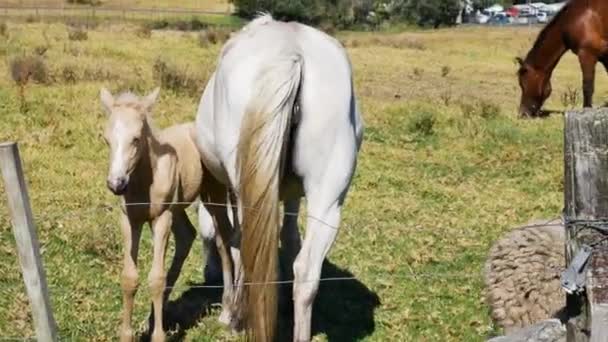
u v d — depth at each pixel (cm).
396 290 752
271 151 521
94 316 665
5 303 682
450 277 776
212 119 606
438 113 1572
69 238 820
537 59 1702
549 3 8519
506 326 556
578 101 2072
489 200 1047
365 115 1559
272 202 519
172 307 695
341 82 566
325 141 550
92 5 7094
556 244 570
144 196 575
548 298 547
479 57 3431
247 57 572
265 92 524
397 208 987
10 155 432
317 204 553
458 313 703
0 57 2131
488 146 1360
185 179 619
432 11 6506
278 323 675
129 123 546
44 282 454
